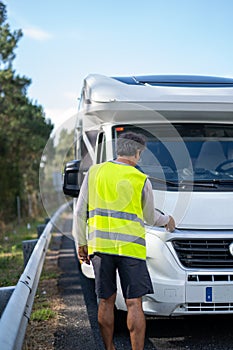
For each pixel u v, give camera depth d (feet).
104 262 16.02
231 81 24.00
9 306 14.85
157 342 19.02
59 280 29.96
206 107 21.15
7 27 66.80
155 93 21.27
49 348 18.28
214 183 19.80
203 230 18.58
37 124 85.20
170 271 18.03
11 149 74.43
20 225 67.82
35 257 23.85
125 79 23.65
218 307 18.06
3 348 12.00
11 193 71.05
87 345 18.63
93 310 23.35
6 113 70.69
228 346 18.53
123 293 15.97
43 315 22.13
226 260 18.29
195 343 18.88
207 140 21.49
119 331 19.80
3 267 33.17
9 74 66.85
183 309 18.15
